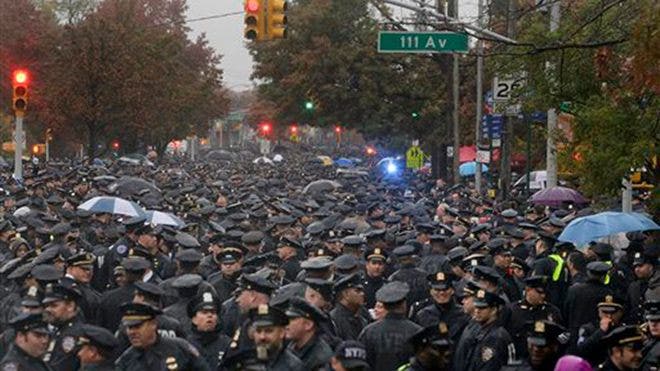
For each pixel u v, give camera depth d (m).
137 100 82.81
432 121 85.19
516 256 25.83
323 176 77.44
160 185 59.09
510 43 27.09
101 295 20.28
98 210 31.08
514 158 73.31
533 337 14.27
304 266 19.45
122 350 16.28
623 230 25.44
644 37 21.20
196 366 15.28
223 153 167.50
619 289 23.61
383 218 33.56
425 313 19.09
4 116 109.00
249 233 25.52
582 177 27.47
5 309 19.27
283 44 87.44
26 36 99.06
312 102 86.12
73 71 80.62
